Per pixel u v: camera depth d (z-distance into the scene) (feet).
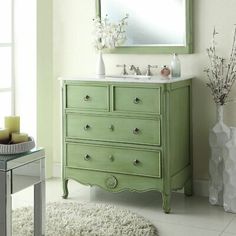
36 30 16.67
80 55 16.88
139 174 14.49
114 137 14.67
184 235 12.96
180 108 14.88
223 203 14.66
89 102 14.87
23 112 17.08
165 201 14.33
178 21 15.44
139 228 13.16
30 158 11.27
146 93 14.24
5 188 10.75
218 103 14.84
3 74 16.96
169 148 14.24
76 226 13.20
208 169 15.66
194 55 15.49
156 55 15.88
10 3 16.80
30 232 12.94
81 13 16.74
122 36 16.02
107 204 14.92
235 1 14.93
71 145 15.23
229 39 15.07
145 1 15.78
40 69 16.89
